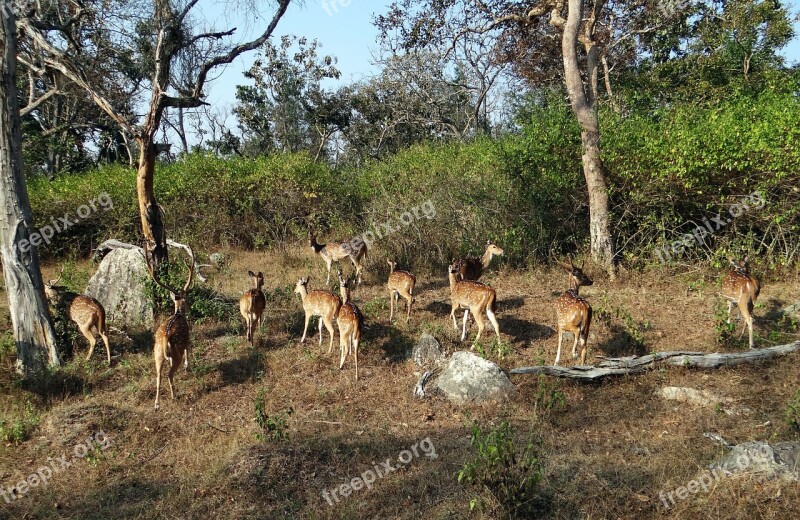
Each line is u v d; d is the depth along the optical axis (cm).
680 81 2152
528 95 2017
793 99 1370
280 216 1909
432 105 3128
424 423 738
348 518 541
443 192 1546
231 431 730
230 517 554
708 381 798
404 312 1152
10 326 1125
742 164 1227
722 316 999
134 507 574
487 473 540
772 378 787
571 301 849
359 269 1374
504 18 1605
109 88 1650
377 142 3466
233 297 1245
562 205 1503
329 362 935
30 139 2295
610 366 826
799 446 578
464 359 819
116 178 1864
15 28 896
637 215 1381
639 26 1873
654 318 1070
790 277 1239
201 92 1195
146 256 1020
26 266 911
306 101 3509
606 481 564
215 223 1881
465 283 985
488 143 1686
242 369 916
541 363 892
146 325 1095
